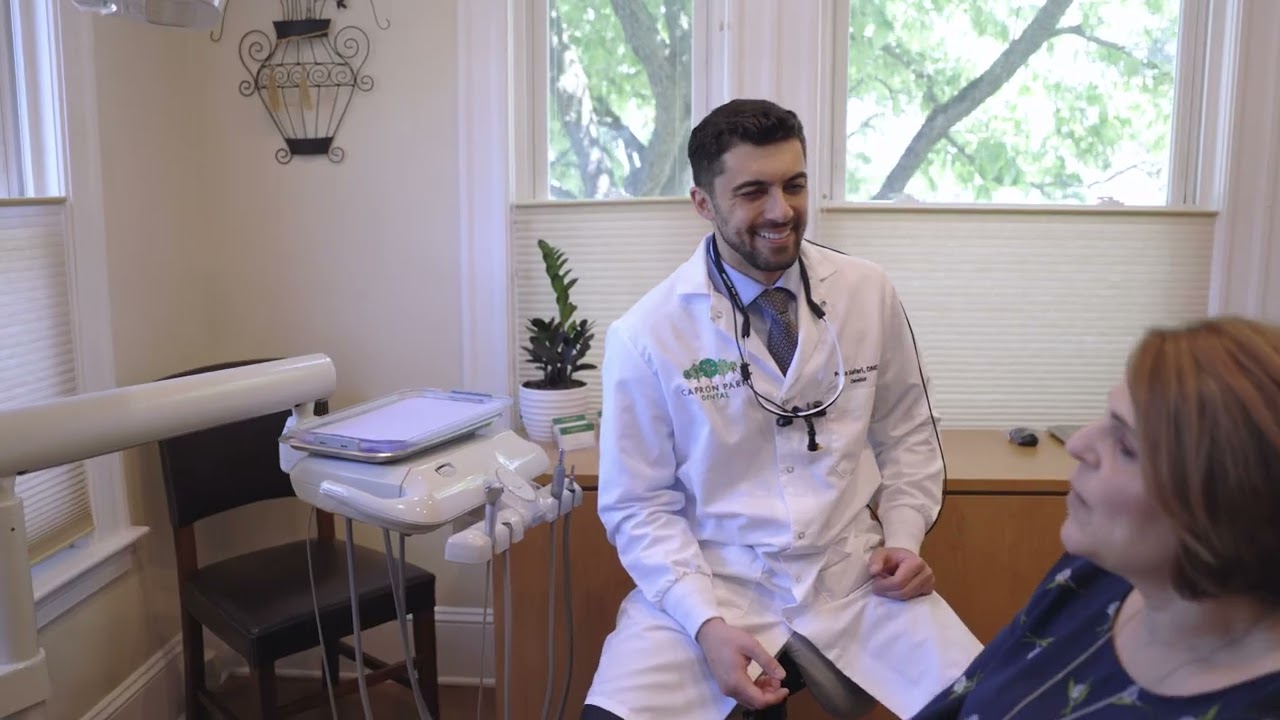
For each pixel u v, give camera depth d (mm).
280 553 2178
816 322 1578
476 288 2363
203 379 1023
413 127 2334
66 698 1909
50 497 1881
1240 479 667
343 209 2377
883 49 2385
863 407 1598
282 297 2416
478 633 2488
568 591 1320
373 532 2475
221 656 2500
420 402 1235
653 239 2393
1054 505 1892
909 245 2379
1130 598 898
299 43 2322
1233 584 707
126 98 2092
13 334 1783
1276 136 2299
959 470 1947
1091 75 2391
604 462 1610
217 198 2389
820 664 1523
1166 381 726
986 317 2402
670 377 1562
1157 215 2357
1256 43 2277
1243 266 2348
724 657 1374
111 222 2037
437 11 2291
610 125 2445
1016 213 2359
